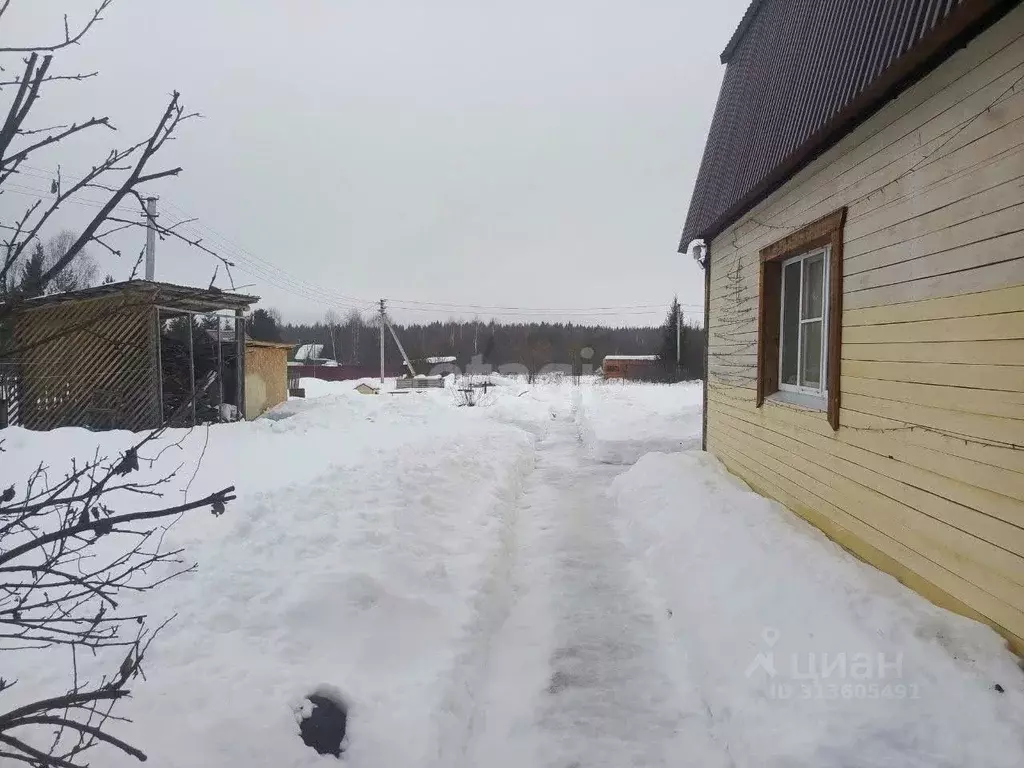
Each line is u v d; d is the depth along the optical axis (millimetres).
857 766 2186
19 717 1455
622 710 2881
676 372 35094
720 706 2779
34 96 1344
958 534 2830
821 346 4746
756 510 4828
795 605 3201
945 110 2938
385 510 4684
